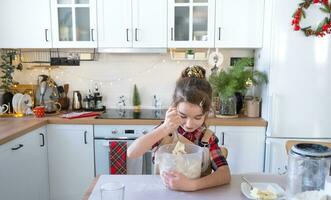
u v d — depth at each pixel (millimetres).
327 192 923
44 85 2723
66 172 2516
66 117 2496
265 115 2465
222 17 2512
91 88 2959
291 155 987
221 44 2541
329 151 948
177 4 2527
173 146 1126
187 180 1060
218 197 1027
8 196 1938
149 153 2377
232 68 2604
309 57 2287
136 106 2914
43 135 2418
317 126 2350
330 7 2203
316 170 959
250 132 2420
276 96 2334
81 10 2605
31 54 2902
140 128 2439
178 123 1091
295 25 2244
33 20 2594
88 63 2936
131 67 2934
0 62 2844
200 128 1200
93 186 1122
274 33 2287
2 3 2582
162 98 2953
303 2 2225
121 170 2391
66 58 2906
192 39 2568
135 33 2562
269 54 2334
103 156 2477
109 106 2975
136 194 1046
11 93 2738
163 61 2914
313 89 2316
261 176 1241
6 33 2611
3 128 2121
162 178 1100
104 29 2574
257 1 2484
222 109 2531
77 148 2484
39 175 2377
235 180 1184
